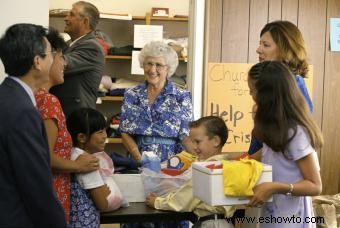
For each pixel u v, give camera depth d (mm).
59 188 1660
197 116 2895
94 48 2777
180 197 1745
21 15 2629
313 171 1588
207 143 1892
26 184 1345
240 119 2922
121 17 4438
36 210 1369
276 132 1590
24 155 1336
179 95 2439
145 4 4688
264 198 1533
